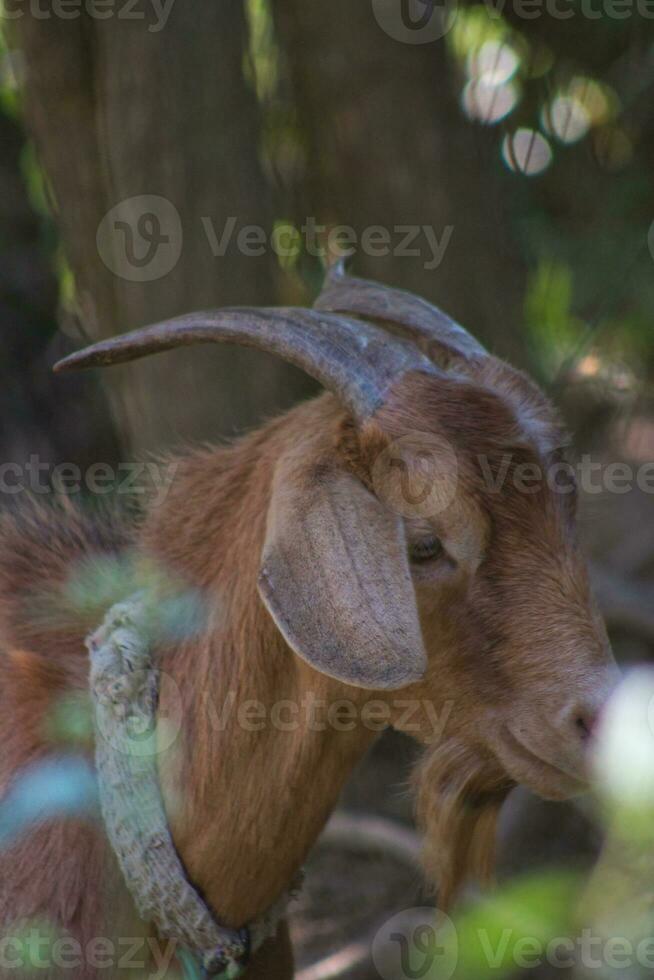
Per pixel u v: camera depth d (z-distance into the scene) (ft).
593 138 45.19
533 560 19.54
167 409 32.78
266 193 33.30
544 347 40.68
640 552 36.17
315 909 34.58
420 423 19.45
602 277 41.45
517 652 19.49
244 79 32.94
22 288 46.47
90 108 32.76
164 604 21.34
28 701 21.70
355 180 36.22
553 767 19.67
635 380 39.42
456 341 21.84
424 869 21.67
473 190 36.68
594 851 33.27
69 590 22.39
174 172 31.78
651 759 16.06
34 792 20.98
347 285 23.54
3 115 45.50
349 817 35.19
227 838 20.61
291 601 17.94
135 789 20.45
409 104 35.76
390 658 17.47
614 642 35.55
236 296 32.48
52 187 33.99
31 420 46.44
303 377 33.99
